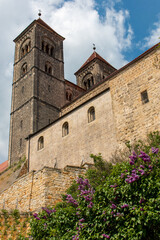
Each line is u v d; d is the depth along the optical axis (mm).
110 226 10883
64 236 12258
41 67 54281
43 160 35781
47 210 14086
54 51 60062
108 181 11531
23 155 45375
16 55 60750
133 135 24188
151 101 23844
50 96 52031
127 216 10328
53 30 61500
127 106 25844
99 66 64500
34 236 13594
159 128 22234
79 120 32000
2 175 44562
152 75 24641
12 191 20547
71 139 32188
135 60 27281
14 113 51750
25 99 50906
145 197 10250
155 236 10172
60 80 56344
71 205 13891
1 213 17500
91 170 18172
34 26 58375
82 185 12938
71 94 58500
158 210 9922
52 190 17672
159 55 24594
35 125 46469
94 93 42344
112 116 27750
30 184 18938
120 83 27516
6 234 16453
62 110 50344
